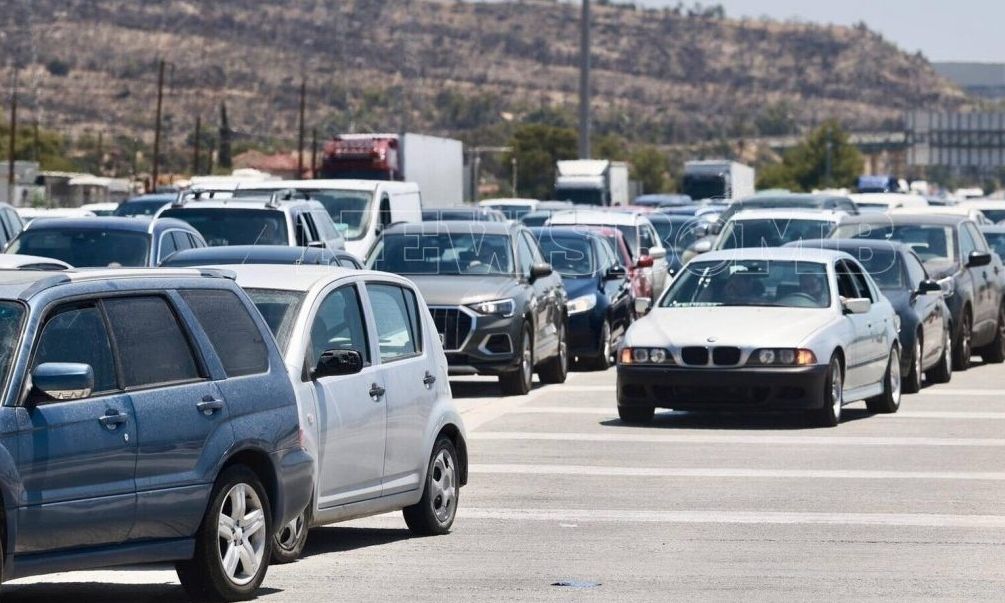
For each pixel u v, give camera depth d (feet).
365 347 102.99
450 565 97.55
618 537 107.45
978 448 150.00
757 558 99.71
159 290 83.15
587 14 545.85
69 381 73.56
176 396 81.51
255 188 243.81
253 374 87.30
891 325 180.96
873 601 87.04
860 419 172.76
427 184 493.36
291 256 159.63
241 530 85.46
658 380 163.02
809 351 161.07
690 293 174.81
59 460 74.84
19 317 75.72
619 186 655.35
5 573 72.64
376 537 108.37
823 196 312.91
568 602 86.69
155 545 80.12
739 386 160.97
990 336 241.35
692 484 129.90
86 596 87.45
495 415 175.83
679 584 91.66
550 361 211.61
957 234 234.58
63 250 184.65
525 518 115.14
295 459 89.04
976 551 101.96
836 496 123.85
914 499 122.42
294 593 88.63
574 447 151.02
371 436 101.30
